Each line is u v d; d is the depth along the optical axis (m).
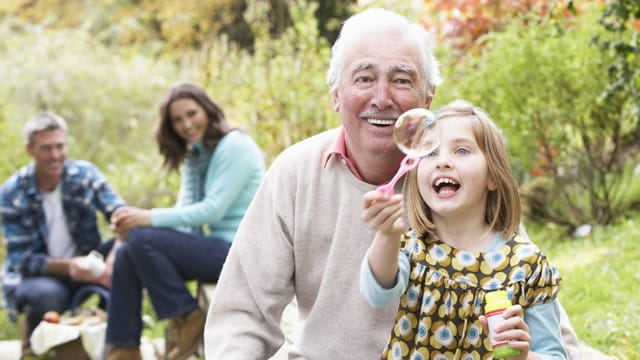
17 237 5.07
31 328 4.94
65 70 9.25
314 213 2.42
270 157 6.32
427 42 2.42
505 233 2.17
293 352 2.46
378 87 2.31
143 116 9.17
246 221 2.51
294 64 6.48
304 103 6.30
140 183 8.10
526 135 6.07
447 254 2.15
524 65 5.97
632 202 6.20
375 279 2.04
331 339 2.39
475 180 2.13
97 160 8.91
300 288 2.47
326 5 11.54
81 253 5.23
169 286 4.25
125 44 13.85
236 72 7.14
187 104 4.39
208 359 2.41
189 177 4.59
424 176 2.16
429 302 2.13
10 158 7.57
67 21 14.64
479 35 7.15
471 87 6.26
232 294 2.46
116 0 14.72
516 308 1.95
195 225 4.37
